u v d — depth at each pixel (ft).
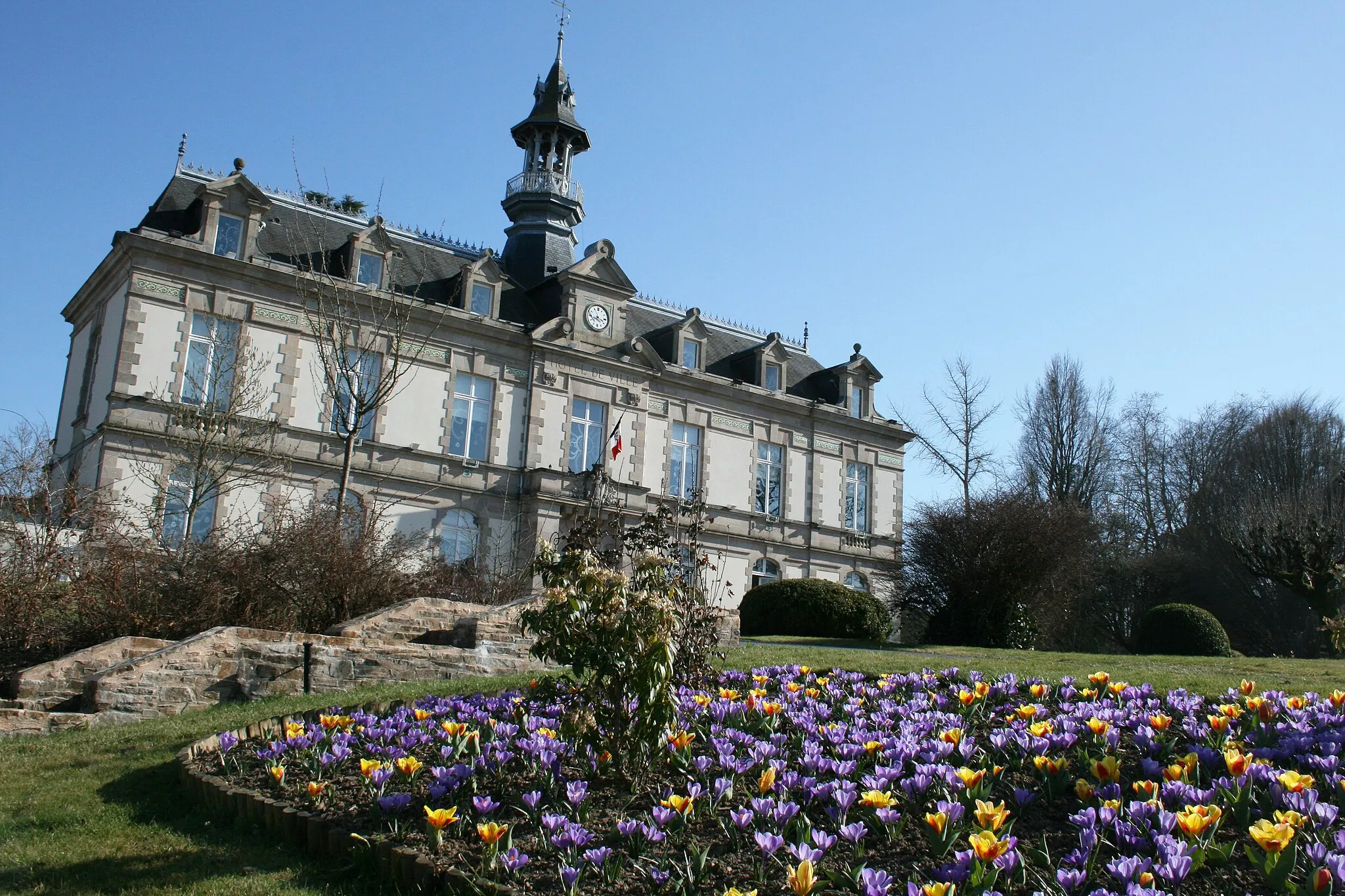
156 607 50.42
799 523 131.54
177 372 93.09
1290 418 161.17
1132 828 19.39
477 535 106.73
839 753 27.53
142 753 34.04
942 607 100.48
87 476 91.40
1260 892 18.24
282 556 54.90
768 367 134.51
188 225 98.22
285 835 25.00
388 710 37.52
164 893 21.58
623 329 121.49
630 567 53.57
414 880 21.07
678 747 27.22
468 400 110.11
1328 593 95.61
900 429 142.20
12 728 39.09
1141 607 151.02
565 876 19.26
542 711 33.86
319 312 85.10
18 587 49.01
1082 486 167.73
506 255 130.41
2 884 22.57
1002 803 20.44
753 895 17.69
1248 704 30.94
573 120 134.72
